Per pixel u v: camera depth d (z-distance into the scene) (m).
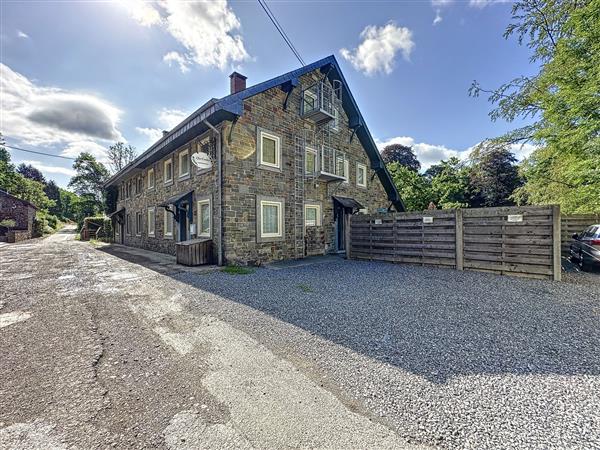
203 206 9.83
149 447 1.65
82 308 4.45
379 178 16.27
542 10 8.43
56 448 1.64
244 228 8.83
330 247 12.25
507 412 1.95
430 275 7.08
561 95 7.44
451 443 1.67
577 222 9.94
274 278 6.72
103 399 2.12
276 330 3.50
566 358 2.75
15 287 5.93
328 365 2.64
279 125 10.00
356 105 13.41
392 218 9.28
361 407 2.02
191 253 8.60
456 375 2.44
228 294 5.23
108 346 3.07
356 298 4.94
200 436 1.73
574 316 4.00
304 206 10.93
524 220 6.79
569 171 7.71
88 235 26.38
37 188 45.66
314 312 4.18
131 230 17.91
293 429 1.80
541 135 8.27
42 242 22.30
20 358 2.80
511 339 3.22
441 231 8.24
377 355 2.83
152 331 3.50
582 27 6.65
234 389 2.25
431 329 3.52
